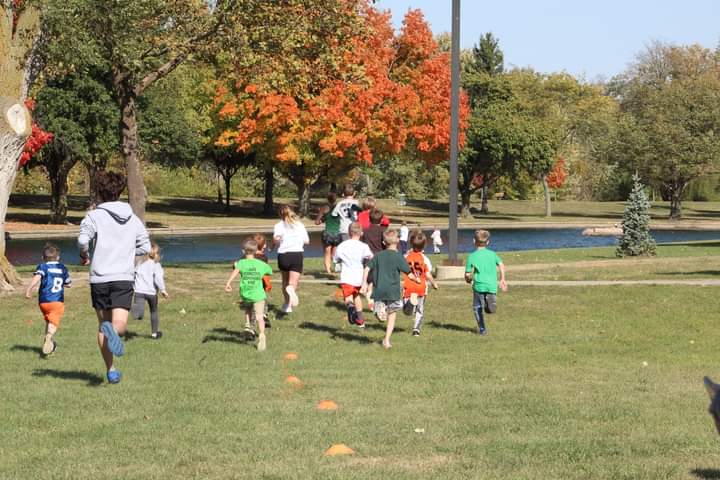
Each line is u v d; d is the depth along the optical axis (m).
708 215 103.25
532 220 92.19
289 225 20.36
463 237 68.62
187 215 83.25
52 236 60.72
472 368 14.52
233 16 27.53
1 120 24.50
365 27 29.67
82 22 27.34
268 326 19.17
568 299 23.05
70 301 22.67
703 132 93.19
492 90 102.00
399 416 10.92
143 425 10.45
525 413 11.10
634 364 14.98
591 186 132.00
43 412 11.16
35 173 96.19
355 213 26.03
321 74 29.64
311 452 9.15
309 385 13.01
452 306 22.28
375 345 16.98
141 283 17.56
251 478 8.09
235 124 77.31
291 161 74.62
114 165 85.44
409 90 76.25
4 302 22.56
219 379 13.45
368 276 18.72
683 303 22.23
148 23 29.08
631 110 111.44
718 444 9.44
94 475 8.29
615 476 8.05
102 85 63.91
